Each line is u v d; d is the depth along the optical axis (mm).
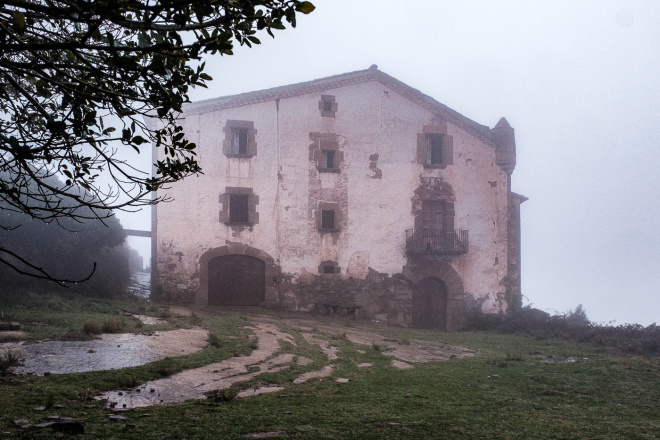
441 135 22281
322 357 10961
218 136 20141
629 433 6000
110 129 3715
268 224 20422
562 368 10406
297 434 5281
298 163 20891
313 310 20484
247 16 3023
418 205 21750
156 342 10305
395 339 15547
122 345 9633
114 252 22156
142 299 18484
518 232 23016
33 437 4523
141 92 3324
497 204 22391
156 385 7324
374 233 21344
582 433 5922
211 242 19797
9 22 2904
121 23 2727
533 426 6211
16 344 8789
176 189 19641
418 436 5492
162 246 19344
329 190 21125
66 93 3346
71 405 5812
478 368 10594
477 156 22469
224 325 14188
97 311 14008
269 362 9836
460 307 21578
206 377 8109
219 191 20016
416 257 21562
